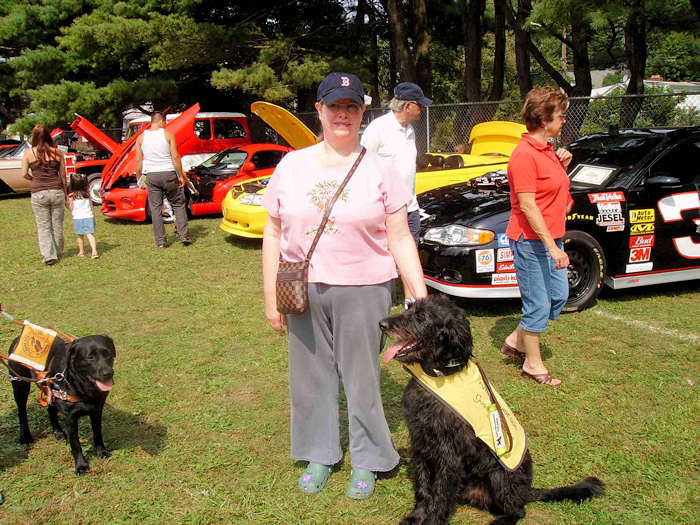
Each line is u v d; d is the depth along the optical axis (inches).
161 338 211.6
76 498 124.0
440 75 1226.6
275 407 161.3
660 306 231.5
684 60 1179.3
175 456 138.7
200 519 117.2
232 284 275.9
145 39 615.8
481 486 114.5
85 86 656.4
